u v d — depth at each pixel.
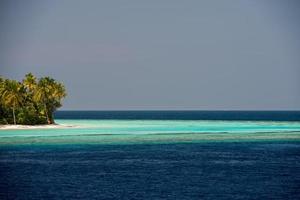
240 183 76.94
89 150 120.56
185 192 70.00
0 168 91.25
